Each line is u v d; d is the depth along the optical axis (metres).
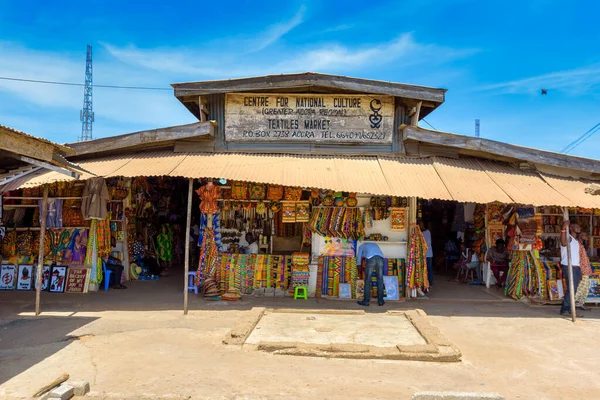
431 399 4.37
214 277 9.76
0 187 8.16
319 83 9.49
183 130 9.48
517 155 9.17
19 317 7.78
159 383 4.89
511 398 4.64
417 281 9.71
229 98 9.75
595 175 9.27
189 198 8.26
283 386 4.85
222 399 4.44
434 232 15.44
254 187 10.02
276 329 7.03
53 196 10.38
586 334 7.10
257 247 10.20
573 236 8.65
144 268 11.87
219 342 6.41
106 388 4.74
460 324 7.70
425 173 8.86
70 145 9.53
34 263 10.16
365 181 8.36
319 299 9.52
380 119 9.69
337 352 5.86
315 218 9.84
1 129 5.39
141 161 9.13
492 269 10.91
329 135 9.69
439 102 9.66
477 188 8.34
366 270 9.16
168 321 7.57
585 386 4.98
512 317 8.23
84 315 7.95
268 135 9.72
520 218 9.85
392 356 5.77
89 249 10.12
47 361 5.57
